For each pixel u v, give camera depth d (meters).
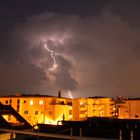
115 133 22.50
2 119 19.53
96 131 23.42
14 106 61.09
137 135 20.92
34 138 13.93
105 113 66.00
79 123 26.28
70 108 65.25
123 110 64.12
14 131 11.43
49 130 25.47
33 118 59.91
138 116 61.88
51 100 60.84
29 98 60.81
